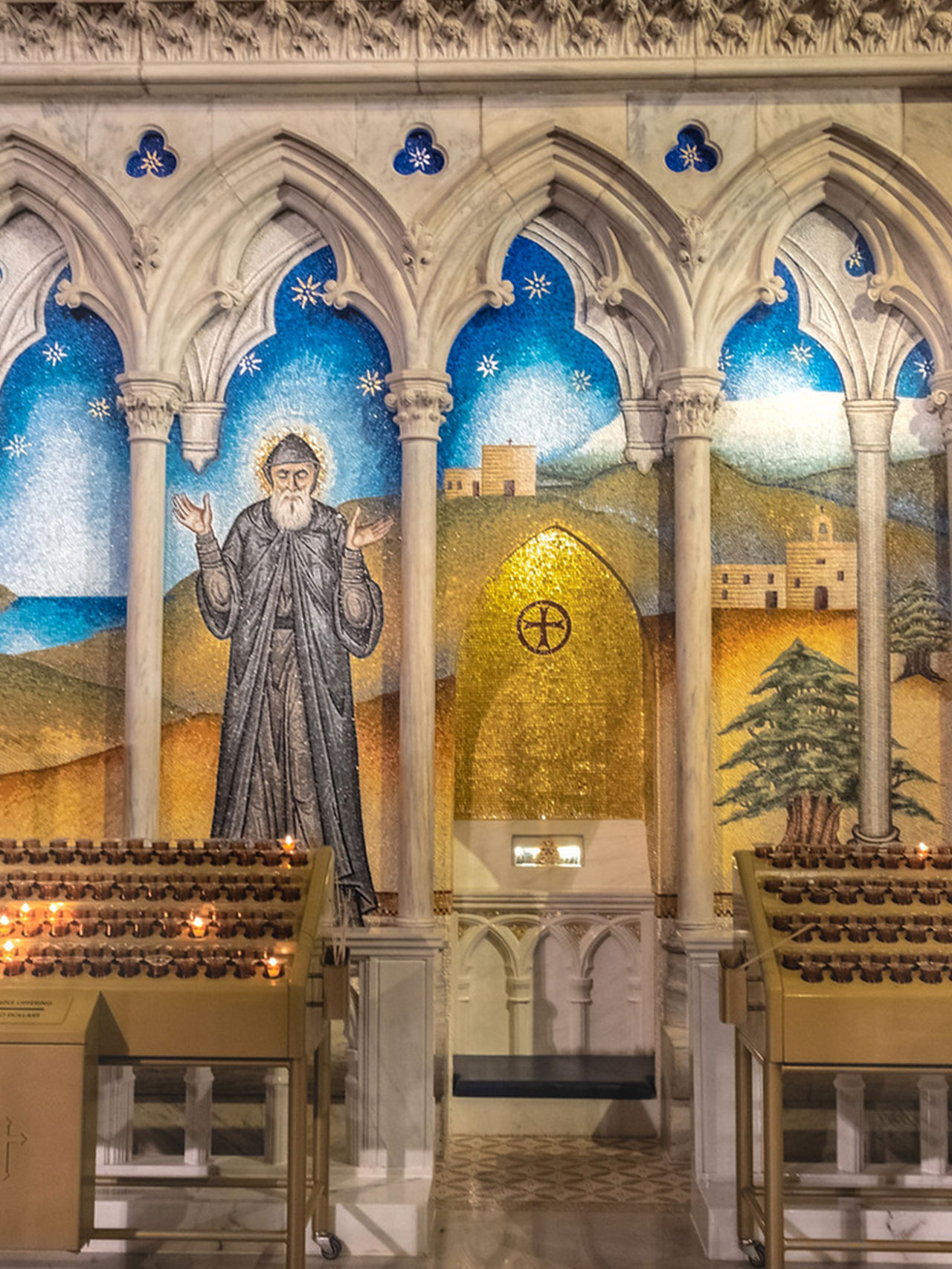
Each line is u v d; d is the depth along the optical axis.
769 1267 4.79
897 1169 5.86
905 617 6.80
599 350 6.95
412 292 6.68
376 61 6.50
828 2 6.35
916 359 6.88
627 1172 6.47
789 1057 4.76
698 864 6.53
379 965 6.27
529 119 6.68
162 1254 5.52
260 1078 6.23
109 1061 4.78
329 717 6.74
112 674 6.83
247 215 6.86
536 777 7.33
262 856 5.54
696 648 6.59
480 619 7.32
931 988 4.79
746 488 6.86
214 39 6.50
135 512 6.70
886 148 6.59
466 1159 6.64
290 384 6.92
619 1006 7.30
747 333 6.92
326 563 6.82
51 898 5.25
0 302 6.98
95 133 6.72
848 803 6.73
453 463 6.93
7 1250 4.60
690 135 6.71
